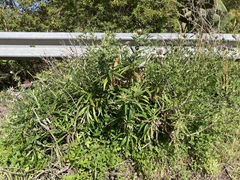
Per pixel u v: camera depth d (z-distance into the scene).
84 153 2.22
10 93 2.95
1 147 2.28
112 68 2.17
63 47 3.59
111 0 5.02
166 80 2.28
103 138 2.36
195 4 4.41
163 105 2.25
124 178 2.21
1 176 2.14
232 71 2.82
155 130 2.27
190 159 2.38
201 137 2.32
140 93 2.11
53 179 2.15
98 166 2.15
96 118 2.24
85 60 2.41
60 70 2.76
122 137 2.32
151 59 2.45
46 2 5.42
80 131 2.33
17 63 3.95
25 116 2.21
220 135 2.43
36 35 3.52
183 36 2.86
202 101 2.29
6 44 3.52
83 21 5.07
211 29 3.10
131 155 2.32
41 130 2.26
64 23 5.11
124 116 2.22
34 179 2.14
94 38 2.56
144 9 4.83
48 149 2.22
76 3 5.12
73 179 2.10
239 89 2.68
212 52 2.77
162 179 2.24
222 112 2.36
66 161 2.22
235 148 2.50
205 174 2.32
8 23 4.86
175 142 2.24
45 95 2.43
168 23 4.84
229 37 3.56
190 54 2.58
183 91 2.29
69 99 2.36
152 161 2.28
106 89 2.26
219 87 2.64
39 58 3.60
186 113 2.28
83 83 2.33
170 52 2.61
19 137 2.21
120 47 2.31
